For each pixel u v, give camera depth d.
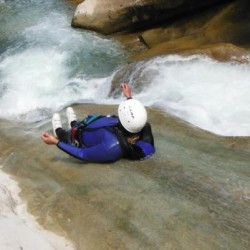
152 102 6.71
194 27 9.53
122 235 3.67
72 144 4.75
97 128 4.45
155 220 3.77
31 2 12.95
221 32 8.62
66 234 3.78
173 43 8.92
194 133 5.41
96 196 4.18
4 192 4.32
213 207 3.84
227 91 6.66
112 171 4.53
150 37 9.74
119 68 8.95
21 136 6.32
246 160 4.60
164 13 9.88
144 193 4.12
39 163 5.21
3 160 5.61
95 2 10.59
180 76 7.30
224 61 7.43
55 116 5.24
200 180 4.26
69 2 12.80
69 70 9.09
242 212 3.75
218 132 5.57
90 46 10.02
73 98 8.05
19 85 8.66
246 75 7.05
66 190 4.38
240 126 5.70
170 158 4.72
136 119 4.23
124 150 4.39
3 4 12.87
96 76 8.75
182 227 3.64
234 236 3.49
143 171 4.48
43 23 11.45
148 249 3.48
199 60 7.59
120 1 10.17
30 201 4.32
